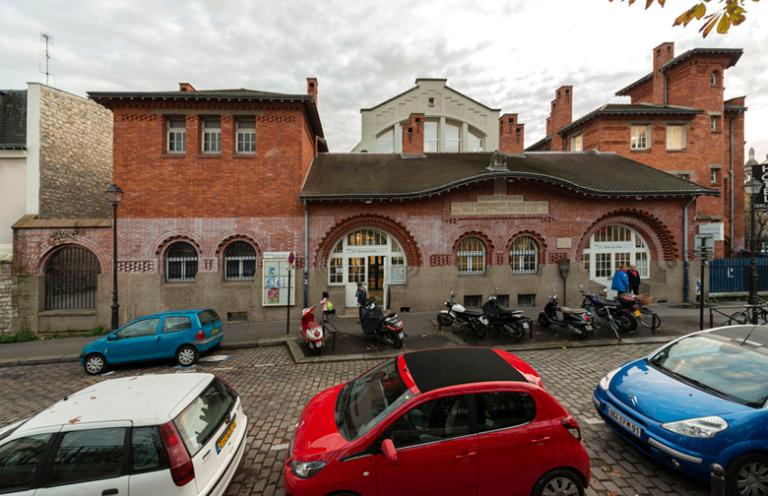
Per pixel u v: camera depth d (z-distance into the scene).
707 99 20.92
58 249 13.48
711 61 20.88
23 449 3.28
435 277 14.12
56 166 15.19
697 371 4.77
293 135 13.85
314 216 13.79
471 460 3.41
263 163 13.77
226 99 13.38
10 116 14.95
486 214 14.29
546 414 3.63
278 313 13.64
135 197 13.34
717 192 14.48
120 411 3.53
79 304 13.71
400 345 9.70
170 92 13.07
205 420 3.91
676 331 10.66
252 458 4.86
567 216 14.67
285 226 13.79
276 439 5.32
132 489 3.20
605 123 19.92
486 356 4.34
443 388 3.56
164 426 3.40
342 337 10.84
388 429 3.39
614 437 5.09
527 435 3.52
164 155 13.45
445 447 3.38
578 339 10.02
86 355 8.79
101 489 3.18
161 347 8.95
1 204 14.18
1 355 10.45
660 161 19.97
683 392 4.43
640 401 4.50
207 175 13.60
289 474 3.48
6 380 8.55
